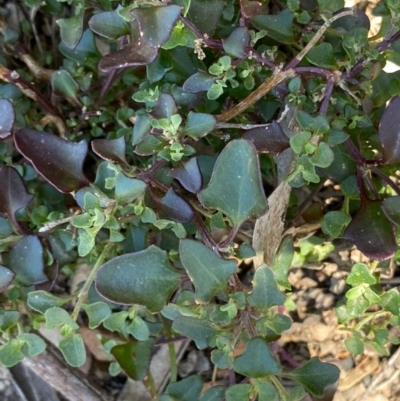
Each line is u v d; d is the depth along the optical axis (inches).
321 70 7.0
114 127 9.7
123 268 6.3
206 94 8.0
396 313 7.4
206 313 6.7
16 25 10.4
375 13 7.5
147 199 7.2
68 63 9.2
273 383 6.5
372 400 9.2
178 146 6.7
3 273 6.9
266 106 8.1
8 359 7.1
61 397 9.8
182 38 6.9
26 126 8.7
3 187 7.3
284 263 7.3
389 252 6.5
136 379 7.9
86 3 8.2
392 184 7.2
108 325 7.6
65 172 7.0
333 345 9.4
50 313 6.7
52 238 8.5
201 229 7.0
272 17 7.4
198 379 7.4
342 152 7.4
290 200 8.6
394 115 6.7
